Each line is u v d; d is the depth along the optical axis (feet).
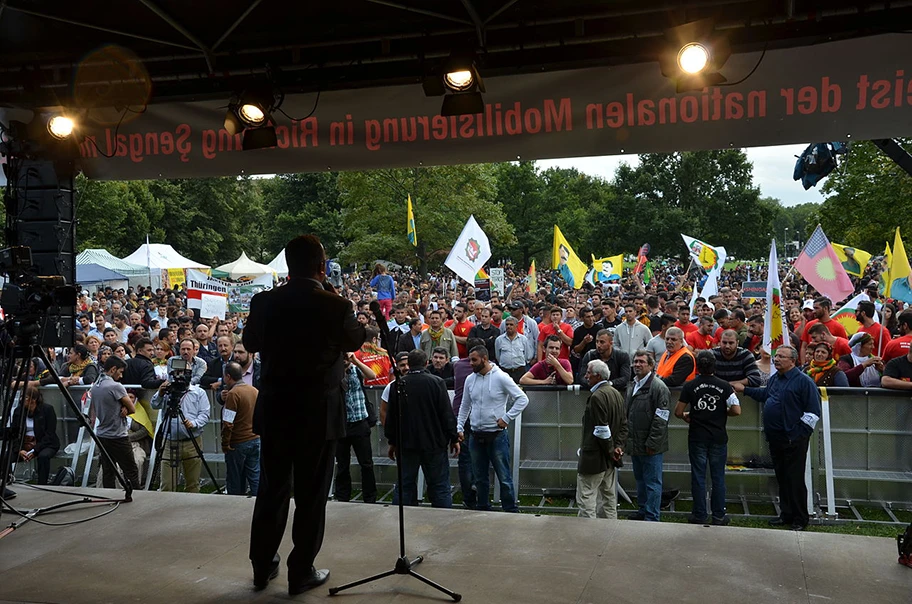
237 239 203.62
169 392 27.55
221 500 19.76
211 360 36.76
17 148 22.33
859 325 40.63
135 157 22.81
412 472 25.11
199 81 22.49
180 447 28.48
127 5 18.15
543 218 242.17
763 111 18.67
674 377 28.17
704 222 211.00
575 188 297.74
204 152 22.49
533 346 41.34
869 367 30.30
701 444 24.64
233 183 203.92
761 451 27.27
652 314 46.11
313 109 21.45
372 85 21.08
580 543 15.93
